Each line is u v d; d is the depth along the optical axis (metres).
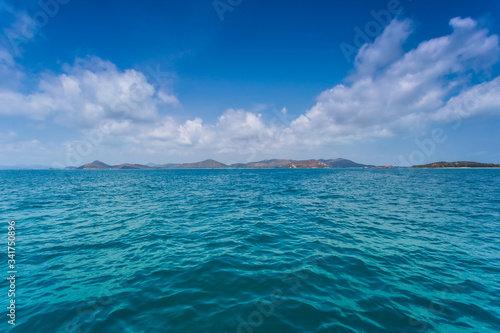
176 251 8.77
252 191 29.86
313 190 30.69
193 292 5.93
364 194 26.00
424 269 7.38
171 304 5.43
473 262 7.91
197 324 4.75
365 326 4.79
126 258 8.14
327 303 5.53
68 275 6.91
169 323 4.78
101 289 6.11
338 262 7.80
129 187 35.84
